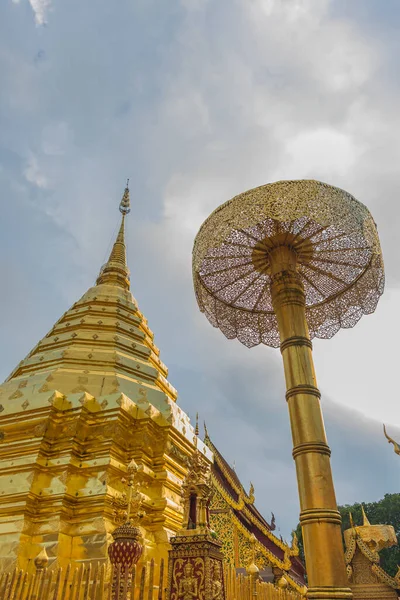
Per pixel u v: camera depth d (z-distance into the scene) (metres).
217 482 18.02
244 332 9.49
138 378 12.77
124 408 10.27
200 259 7.42
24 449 9.73
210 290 8.90
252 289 9.07
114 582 5.68
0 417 10.17
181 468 11.24
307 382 5.88
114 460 9.76
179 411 12.05
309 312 9.30
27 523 8.73
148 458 10.46
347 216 6.61
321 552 4.89
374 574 14.80
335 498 5.23
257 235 7.77
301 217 6.86
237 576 7.52
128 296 16.55
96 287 16.39
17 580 6.18
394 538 15.80
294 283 6.79
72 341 13.35
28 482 9.15
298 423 5.63
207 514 6.34
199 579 5.61
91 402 10.24
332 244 8.09
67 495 9.08
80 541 8.66
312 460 5.36
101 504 9.00
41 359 12.69
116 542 6.00
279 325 6.57
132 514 7.38
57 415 10.00
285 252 7.09
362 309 8.80
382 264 7.99
